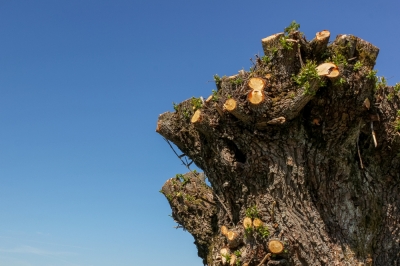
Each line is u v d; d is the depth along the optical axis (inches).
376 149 68.7
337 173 64.9
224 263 68.4
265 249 63.5
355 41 62.3
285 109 61.0
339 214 64.4
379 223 67.8
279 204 63.7
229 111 62.9
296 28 63.2
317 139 64.5
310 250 61.7
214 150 69.9
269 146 64.2
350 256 62.2
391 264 67.6
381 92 66.1
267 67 64.1
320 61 63.1
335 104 61.1
